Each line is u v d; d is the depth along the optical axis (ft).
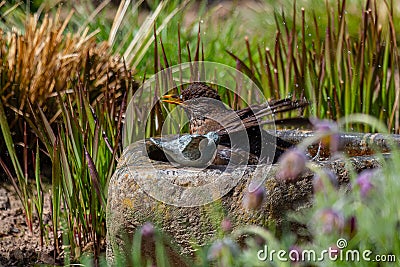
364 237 18.43
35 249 26.81
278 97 32.60
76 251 26.18
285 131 25.94
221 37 43.37
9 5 42.39
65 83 32.01
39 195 26.81
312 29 42.16
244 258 19.16
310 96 32.89
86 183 26.11
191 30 43.09
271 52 41.52
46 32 33.96
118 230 21.04
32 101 31.48
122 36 41.96
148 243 20.74
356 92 32.19
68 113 26.81
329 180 18.98
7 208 29.43
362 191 18.49
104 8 44.70
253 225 19.99
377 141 25.11
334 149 21.06
